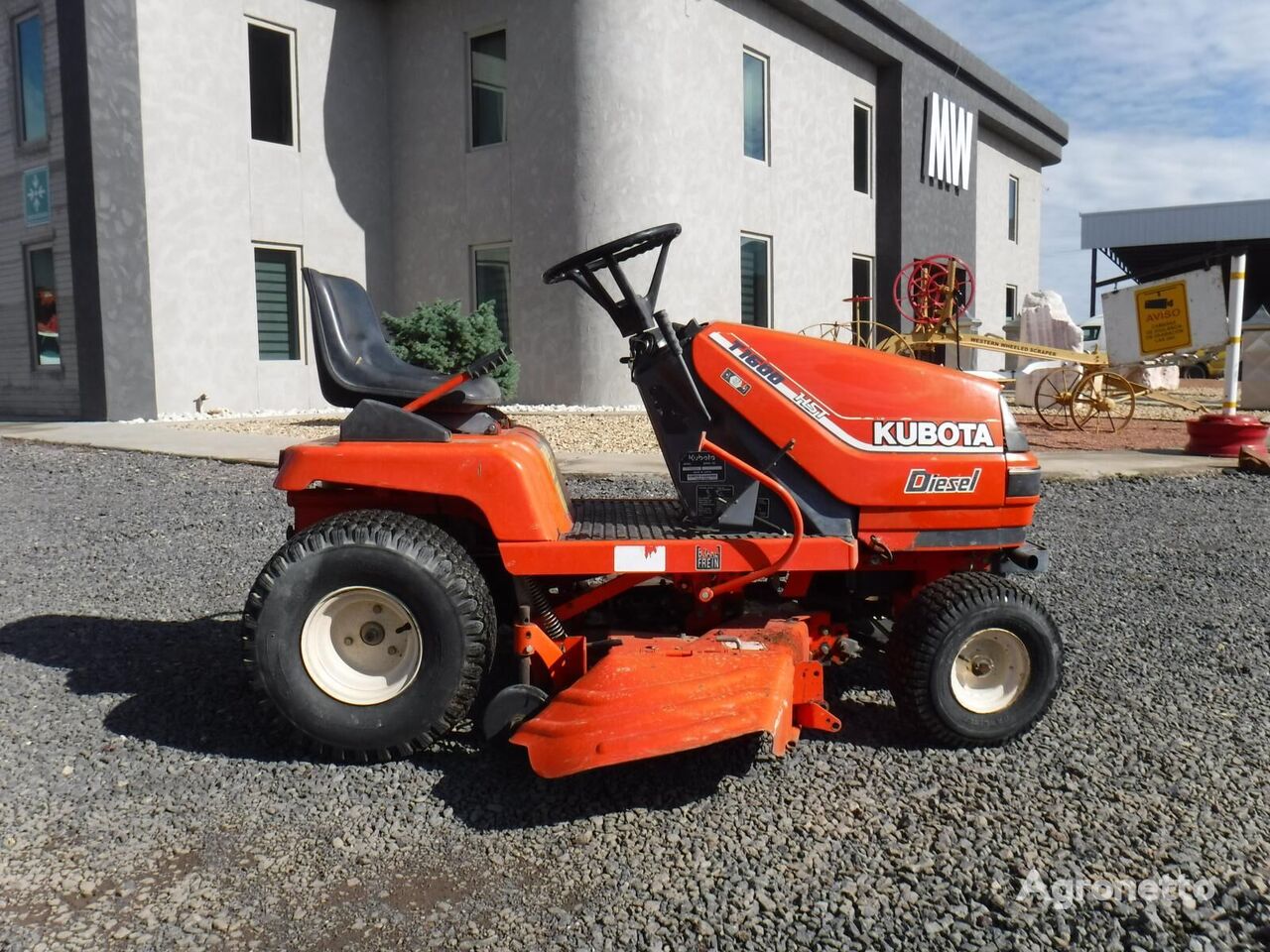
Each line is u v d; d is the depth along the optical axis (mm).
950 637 3385
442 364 12195
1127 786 3188
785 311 17062
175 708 3775
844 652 3627
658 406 3672
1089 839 2850
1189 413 14969
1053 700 3834
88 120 12539
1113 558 6340
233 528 7055
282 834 2879
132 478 8922
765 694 3043
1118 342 12266
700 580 3525
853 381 3572
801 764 3355
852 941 2379
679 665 3178
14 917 2469
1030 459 3715
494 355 3572
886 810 3025
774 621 3541
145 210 13047
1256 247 37688
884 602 4078
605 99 13539
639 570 3363
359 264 15438
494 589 3844
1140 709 3844
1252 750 3473
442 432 3422
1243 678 4188
